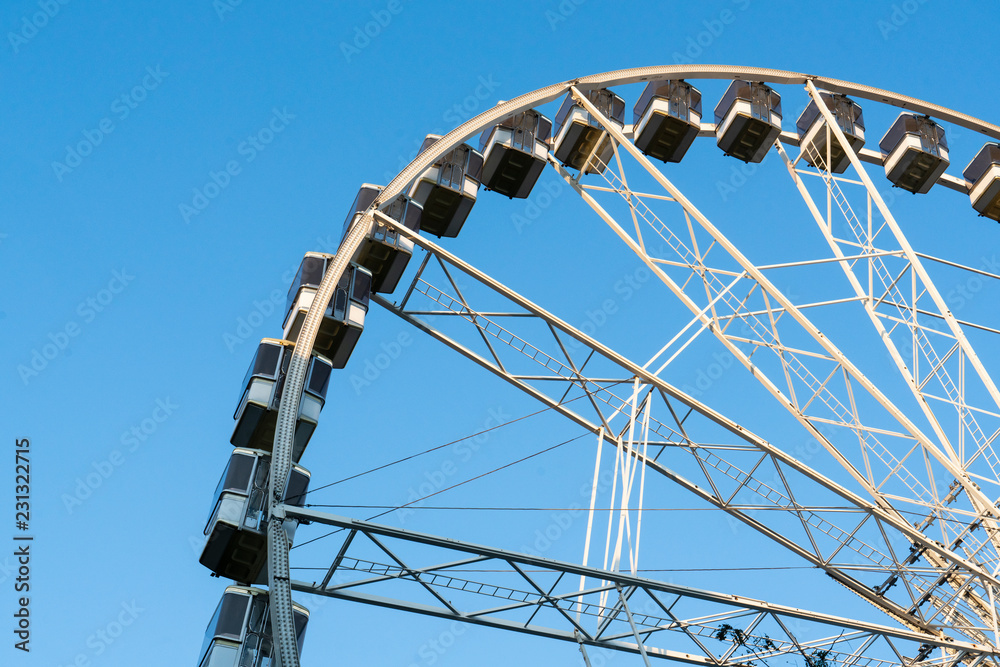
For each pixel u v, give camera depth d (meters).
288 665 16.14
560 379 24.42
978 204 33.03
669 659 21.02
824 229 28.22
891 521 23.36
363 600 19.23
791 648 21.64
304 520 18.22
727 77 30.25
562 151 29.72
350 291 24.94
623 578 19.52
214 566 20.53
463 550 18.58
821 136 31.80
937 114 31.72
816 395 24.08
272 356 23.00
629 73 29.11
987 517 23.06
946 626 24.72
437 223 29.03
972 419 23.77
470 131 26.22
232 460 20.95
